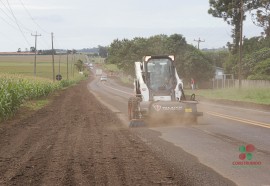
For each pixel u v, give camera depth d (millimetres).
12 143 14539
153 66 20078
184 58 80812
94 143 13922
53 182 8539
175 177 8773
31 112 28875
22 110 29922
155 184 8211
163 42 98750
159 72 20062
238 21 79750
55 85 62594
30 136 16406
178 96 19938
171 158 10867
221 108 29797
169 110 18547
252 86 52906
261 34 82562
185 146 12734
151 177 8797
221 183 8242
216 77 88500
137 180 8555
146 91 19828
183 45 93812
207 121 20156
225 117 22141
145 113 18594
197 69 79500
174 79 19984
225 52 128875
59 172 9469
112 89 79125
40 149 12992
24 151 12695
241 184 8180
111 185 8195
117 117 24297
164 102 18641
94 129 18438
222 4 80625
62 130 18328
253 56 69062
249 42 80875
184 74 81438
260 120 20297
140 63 21156
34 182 8594
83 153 11953
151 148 12547
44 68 163375
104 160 10789
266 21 79750
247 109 28578
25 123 21641
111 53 160250
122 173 9219
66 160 10922
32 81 44438
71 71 160625
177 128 17625
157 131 16844
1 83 26328
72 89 77688
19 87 29359
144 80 19875
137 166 9945
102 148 12805
